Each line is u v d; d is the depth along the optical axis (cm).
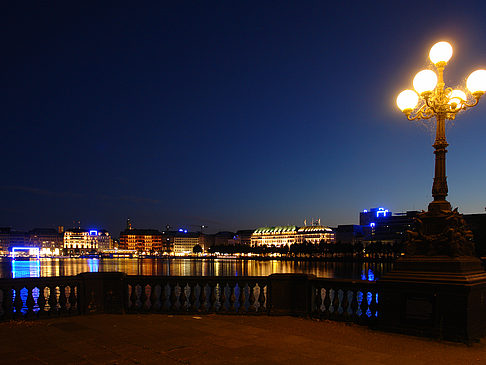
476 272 1045
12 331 1052
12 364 789
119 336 1005
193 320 1203
